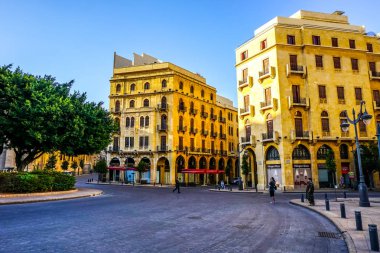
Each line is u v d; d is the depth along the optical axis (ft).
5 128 74.79
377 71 128.98
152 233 29.58
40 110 73.61
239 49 138.51
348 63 122.83
